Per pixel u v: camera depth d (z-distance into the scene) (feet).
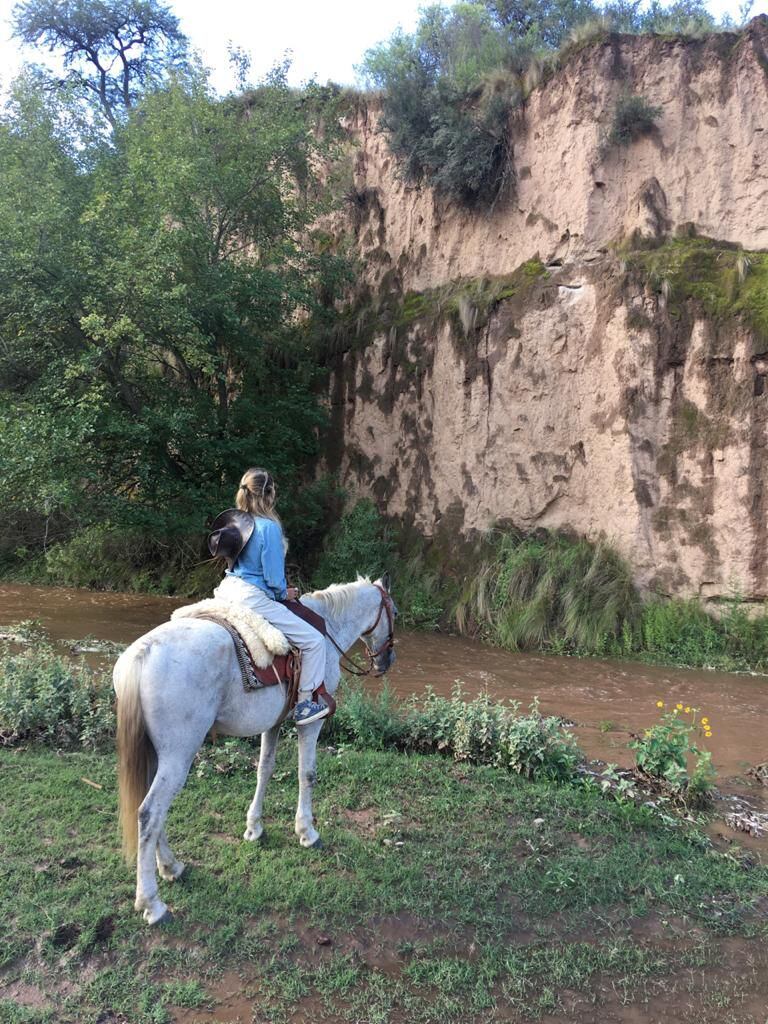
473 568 48.44
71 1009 10.99
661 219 47.42
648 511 44.01
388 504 55.62
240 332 51.31
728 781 22.06
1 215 44.37
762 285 42.50
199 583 55.52
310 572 56.13
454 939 13.24
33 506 51.72
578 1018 11.75
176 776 12.95
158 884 13.89
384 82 59.72
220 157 53.06
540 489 48.14
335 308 63.26
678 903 14.82
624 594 42.45
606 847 16.74
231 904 13.44
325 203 59.11
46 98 53.57
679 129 47.70
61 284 44.06
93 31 90.27
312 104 63.98
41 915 12.62
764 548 40.81
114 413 47.16
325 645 15.52
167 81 55.77
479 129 52.39
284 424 55.98
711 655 39.17
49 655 26.35
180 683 12.99
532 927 13.74
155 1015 10.93
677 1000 12.32
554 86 50.78
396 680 32.32
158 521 48.88
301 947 12.68
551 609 42.63
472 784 19.47
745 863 16.72
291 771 19.52
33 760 19.24
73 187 50.98
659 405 44.09
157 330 46.80
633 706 29.86
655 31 50.37
